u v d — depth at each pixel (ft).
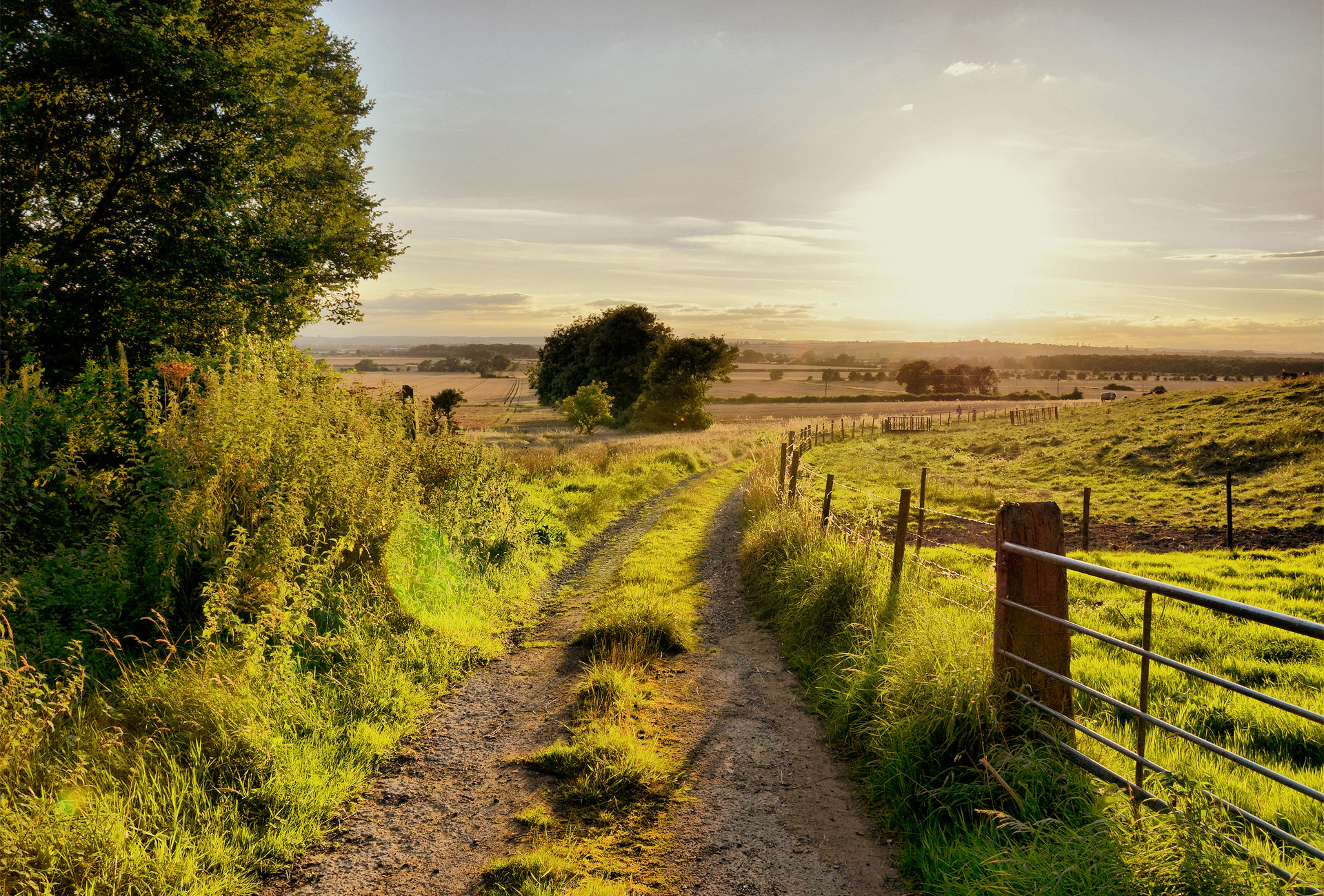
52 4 36.27
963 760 12.40
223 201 43.29
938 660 14.35
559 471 63.10
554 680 19.22
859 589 21.54
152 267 42.73
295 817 12.07
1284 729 15.20
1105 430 102.27
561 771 13.98
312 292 59.31
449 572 26.17
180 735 13.19
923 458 97.71
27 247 38.91
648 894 10.16
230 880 10.29
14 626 15.34
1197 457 73.46
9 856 9.34
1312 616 25.82
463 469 37.76
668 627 22.07
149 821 10.99
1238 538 43.93
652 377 174.19
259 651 15.16
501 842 11.66
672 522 45.39
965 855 10.30
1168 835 8.97
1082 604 26.96
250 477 19.94
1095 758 12.98
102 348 39.63
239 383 21.59
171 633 16.92
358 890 10.41
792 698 17.88
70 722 13.05
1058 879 8.89
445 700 17.85
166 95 40.70
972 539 42.16
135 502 18.80
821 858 11.11
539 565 32.53
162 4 41.29
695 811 12.53
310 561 20.43
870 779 13.37
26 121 39.09
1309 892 8.25
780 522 31.32
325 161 62.34
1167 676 18.79
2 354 33.30
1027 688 12.65
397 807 12.82
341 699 16.31
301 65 62.69
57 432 21.34
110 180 43.93
